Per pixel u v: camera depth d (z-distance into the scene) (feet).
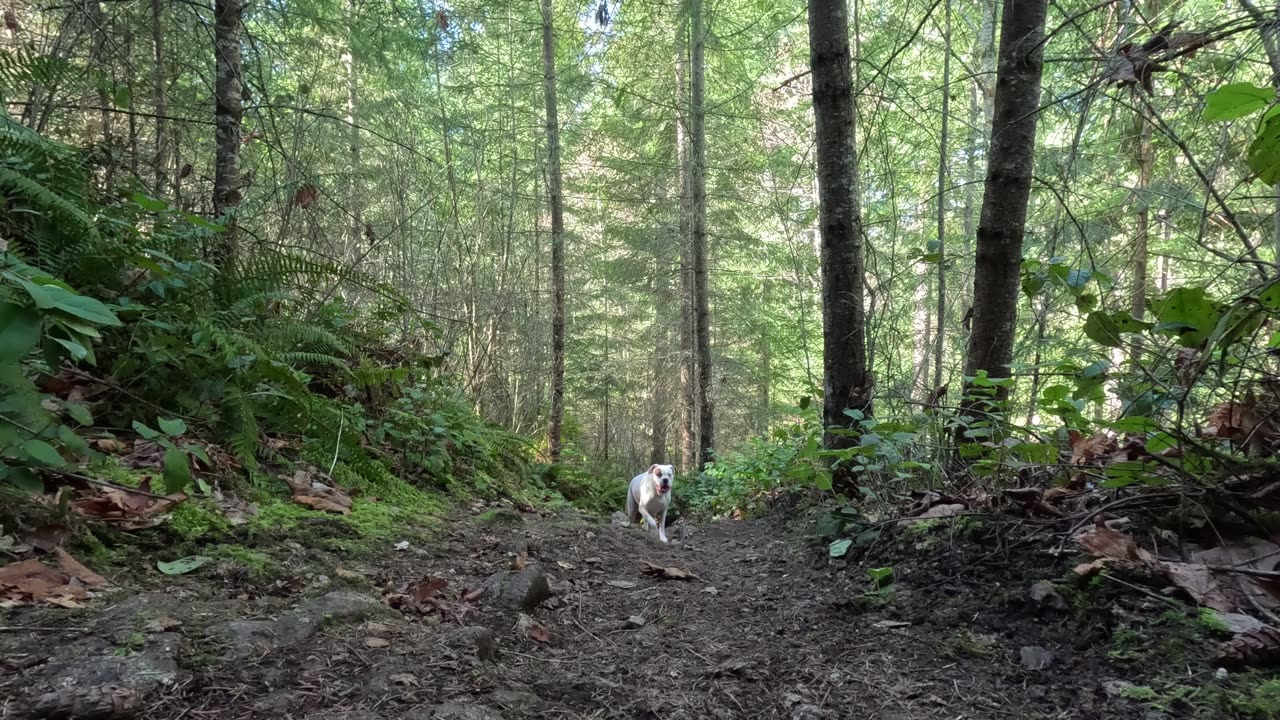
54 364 6.38
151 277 10.72
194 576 7.25
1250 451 7.76
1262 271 8.75
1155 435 7.98
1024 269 10.58
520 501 17.94
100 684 4.79
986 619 7.68
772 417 53.31
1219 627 6.30
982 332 12.94
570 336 57.41
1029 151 12.66
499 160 42.88
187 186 18.94
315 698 5.23
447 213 32.32
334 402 14.61
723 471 29.60
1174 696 5.63
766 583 10.93
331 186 26.73
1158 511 8.07
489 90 41.19
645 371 65.82
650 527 19.88
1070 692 6.12
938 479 11.97
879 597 8.86
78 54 15.97
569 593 9.66
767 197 44.27
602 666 7.04
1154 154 18.26
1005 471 10.37
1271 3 8.54
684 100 40.73
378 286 14.87
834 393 15.12
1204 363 7.38
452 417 19.93
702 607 9.62
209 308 11.78
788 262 43.55
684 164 44.37
